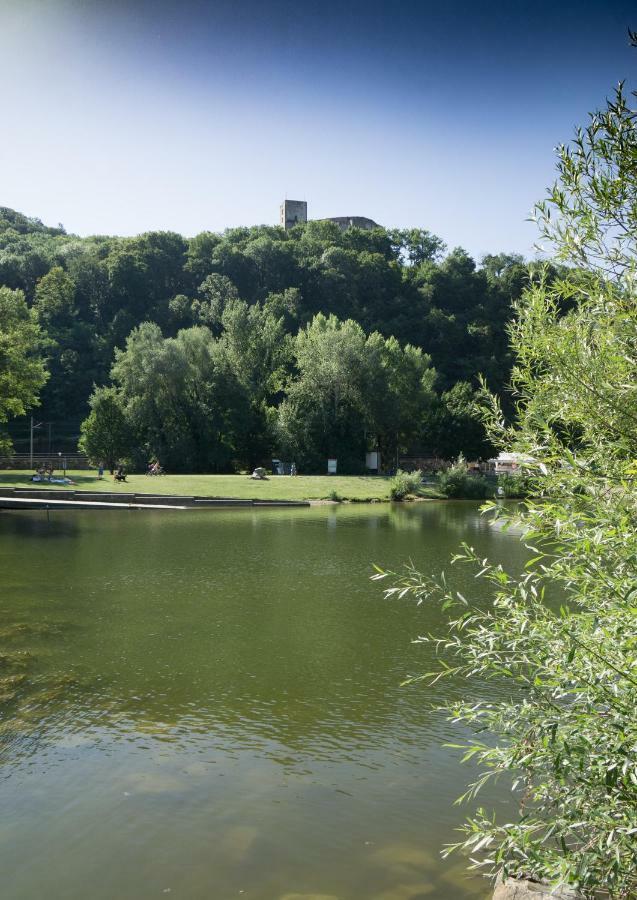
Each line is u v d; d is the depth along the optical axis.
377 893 5.23
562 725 4.29
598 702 4.11
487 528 31.25
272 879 5.41
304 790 6.88
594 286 4.34
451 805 6.59
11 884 5.35
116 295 131.00
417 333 122.31
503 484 22.36
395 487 51.94
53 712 8.84
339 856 5.73
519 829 4.28
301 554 22.34
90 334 121.69
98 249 141.62
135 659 11.10
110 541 24.80
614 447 4.24
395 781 7.09
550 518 4.18
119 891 5.27
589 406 4.25
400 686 10.05
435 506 46.62
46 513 35.25
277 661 11.13
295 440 70.88
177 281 136.88
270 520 34.41
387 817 6.36
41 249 148.75
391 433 79.12
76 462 76.31
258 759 7.58
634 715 3.80
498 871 4.81
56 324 123.12
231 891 5.26
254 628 13.12
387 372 74.12
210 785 6.96
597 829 4.16
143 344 69.81
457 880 5.39
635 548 3.84
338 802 6.64
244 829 6.14
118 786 6.91
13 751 7.68
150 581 17.45
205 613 14.21
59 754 7.63
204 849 5.84
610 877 3.95
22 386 45.91
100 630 12.78
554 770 4.19
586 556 4.02
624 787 3.95
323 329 81.06
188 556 21.59
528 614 4.56
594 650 4.05
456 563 20.44
